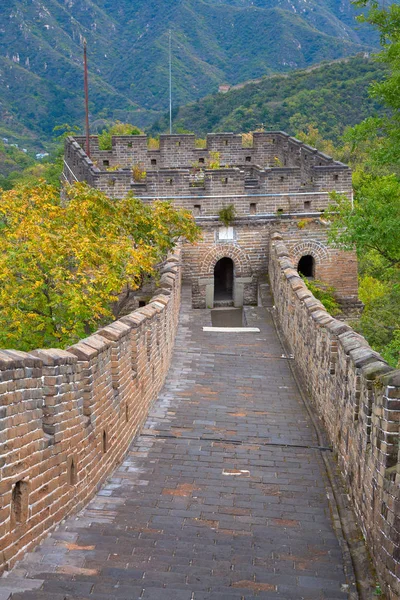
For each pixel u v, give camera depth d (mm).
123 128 58031
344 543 10766
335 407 15336
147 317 17219
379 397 10258
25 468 8906
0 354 8289
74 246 19797
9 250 19328
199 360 23562
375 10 24219
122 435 14422
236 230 32594
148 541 10164
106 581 8516
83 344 11969
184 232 26531
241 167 39250
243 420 17625
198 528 11062
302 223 32469
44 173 72188
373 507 10320
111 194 31344
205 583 8766
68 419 10625
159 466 14180
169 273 26328
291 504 12414
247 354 24469
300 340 22391
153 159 38594
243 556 9906
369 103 75500
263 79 92938
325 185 32531
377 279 44844
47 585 8195
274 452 15344
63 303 19562
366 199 24391
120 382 14125
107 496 12297
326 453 15352
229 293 35562
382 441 9977
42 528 9656
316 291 32531
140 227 24922
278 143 39188
